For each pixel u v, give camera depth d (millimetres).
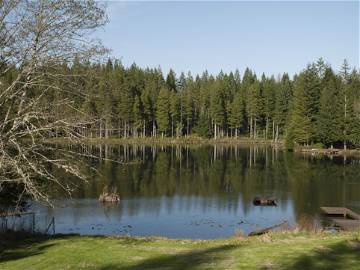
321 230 19312
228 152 77750
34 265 12406
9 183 17328
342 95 86250
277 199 34250
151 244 15812
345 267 11484
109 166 52594
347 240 14984
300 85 89625
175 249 14641
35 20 14141
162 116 107562
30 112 13633
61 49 14359
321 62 106875
